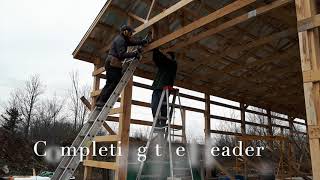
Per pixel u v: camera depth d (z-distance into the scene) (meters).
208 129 8.12
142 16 5.66
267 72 7.27
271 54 6.52
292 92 8.80
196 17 5.36
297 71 7.05
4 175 13.80
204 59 6.25
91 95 6.25
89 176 5.91
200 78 7.54
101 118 4.06
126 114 5.34
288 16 4.50
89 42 6.10
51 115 29.59
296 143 9.47
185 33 4.38
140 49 4.95
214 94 8.45
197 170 6.65
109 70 4.65
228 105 8.98
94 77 6.35
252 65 6.54
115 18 5.73
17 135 17.64
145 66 6.61
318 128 2.75
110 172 7.81
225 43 6.00
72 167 3.55
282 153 8.91
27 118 27.77
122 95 5.41
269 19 5.50
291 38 6.03
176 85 7.46
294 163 8.72
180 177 5.02
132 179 5.32
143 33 5.41
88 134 3.85
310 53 2.94
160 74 5.31
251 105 9.71
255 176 9.08
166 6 5.35
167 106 4.87
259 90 8.68
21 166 15.16
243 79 7.70
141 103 6.30
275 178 8.70
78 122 27.41
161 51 5.20
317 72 2.84
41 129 25.34
